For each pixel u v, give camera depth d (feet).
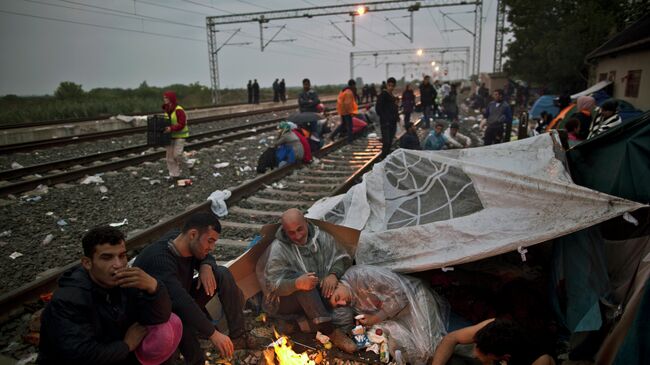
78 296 7.50
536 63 86.53
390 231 13.07
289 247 11.93
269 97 170.30
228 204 22.66
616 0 73.61
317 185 26.68
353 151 39.50
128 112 84.69
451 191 13.57
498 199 12.41
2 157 35.58
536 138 14.25
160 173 30.37
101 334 7.89
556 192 11.40
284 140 30.71
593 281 10.91
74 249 17.16
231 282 10.85
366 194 15.23
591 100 30.63
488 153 14.56
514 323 8.36
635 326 8.03
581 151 13.67
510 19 91.30
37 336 11.21
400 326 11.23
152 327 8.33
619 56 49.24
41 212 21.59
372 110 52.01
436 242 12.33
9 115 69.21
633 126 12.15
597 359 9.49
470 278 12.94
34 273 15.06
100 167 29.78
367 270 11.85
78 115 78.43
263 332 11.89
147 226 19.85
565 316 11.20
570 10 83.51
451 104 62.75
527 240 10.96
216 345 9.86
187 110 84.89
